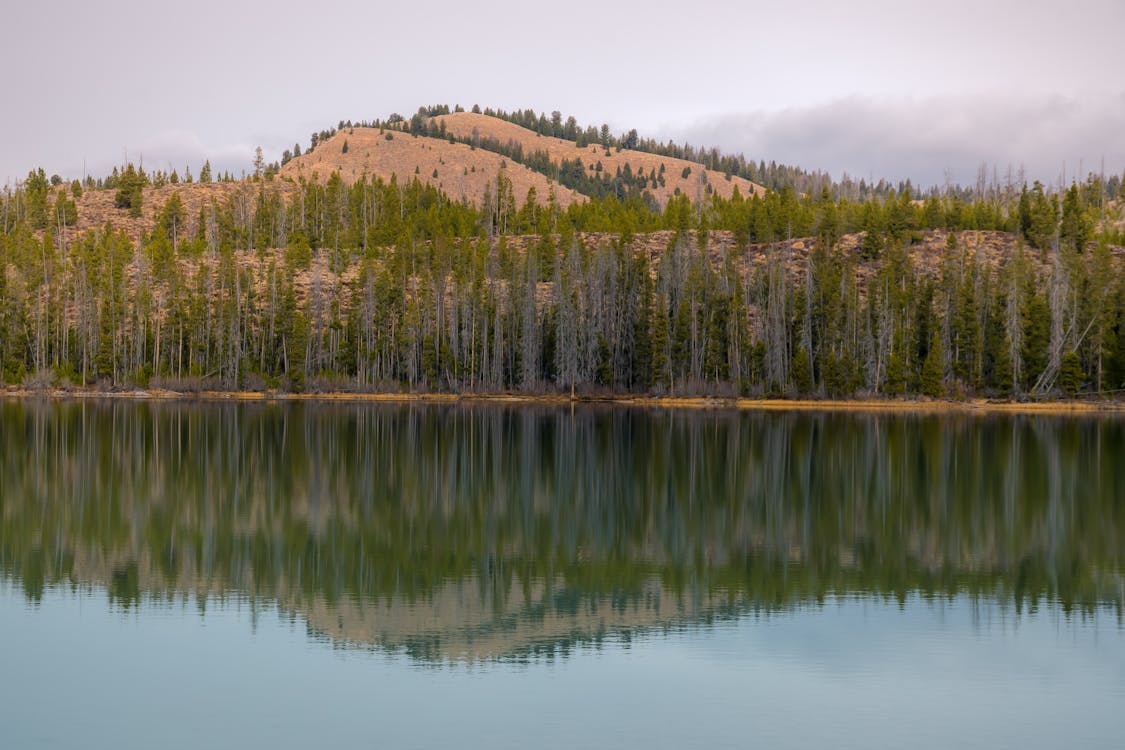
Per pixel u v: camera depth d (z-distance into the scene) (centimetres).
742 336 15838
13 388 16225
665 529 4831
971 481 6469
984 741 2255
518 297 17525
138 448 7981
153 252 19938
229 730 2289
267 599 3469
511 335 17100
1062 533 4747
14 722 2331
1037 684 2620
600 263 17125
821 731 2302
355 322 17550
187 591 3569
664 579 3809
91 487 5941
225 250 19288
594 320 16838
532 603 3444
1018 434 9838
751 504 5559
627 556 4219
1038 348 14700
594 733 2278
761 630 3117
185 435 9112
